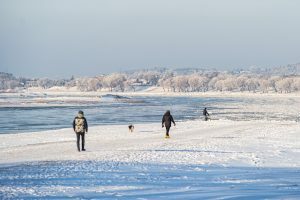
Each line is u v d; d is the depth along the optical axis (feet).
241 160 97.14
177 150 118.32
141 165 88.28
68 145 137.59
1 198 54.75
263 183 67.97
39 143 147.84
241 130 199.72
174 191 60.80
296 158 102.32
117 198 55.47
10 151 120.88
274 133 182.19
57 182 67.77
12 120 309.01
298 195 58.08
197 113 397.39
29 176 73.92
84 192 59.52
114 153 111.45
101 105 569.23
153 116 356.38
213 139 155.84
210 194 58.75
